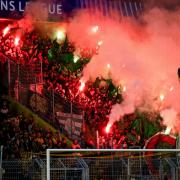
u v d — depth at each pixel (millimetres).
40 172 24969
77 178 23656
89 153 26219
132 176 23234
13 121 31594
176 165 23391
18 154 30594
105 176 23250
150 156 23422
